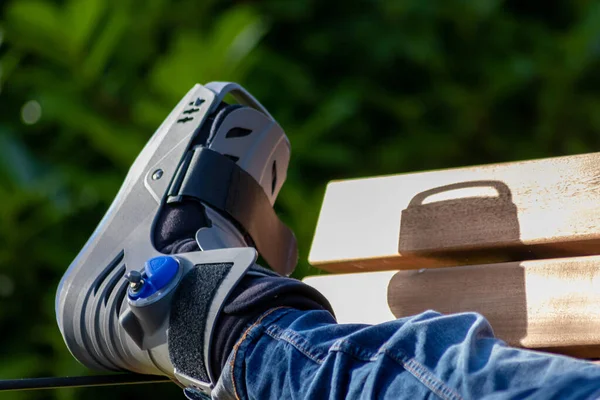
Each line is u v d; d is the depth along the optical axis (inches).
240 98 125.9
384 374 81.1
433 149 262.4
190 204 110.7
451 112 269.7
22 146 230.1
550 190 108.2
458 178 116.3
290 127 244.4
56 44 226.4
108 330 104.3
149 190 111.5
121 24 225.3
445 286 110.3
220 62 216.5
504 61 270.8
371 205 122.2
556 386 70.7
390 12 266.5
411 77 277.3
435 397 77.0
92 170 245.6
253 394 89.3
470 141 269.4
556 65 262.4
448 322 83.0
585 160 107.0
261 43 272.1
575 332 99.2
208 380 96.1
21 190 220.2
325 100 259.3
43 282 232.4
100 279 106.8
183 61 214.8
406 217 118.3
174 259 100.0
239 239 113.0
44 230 229.6
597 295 99.3
